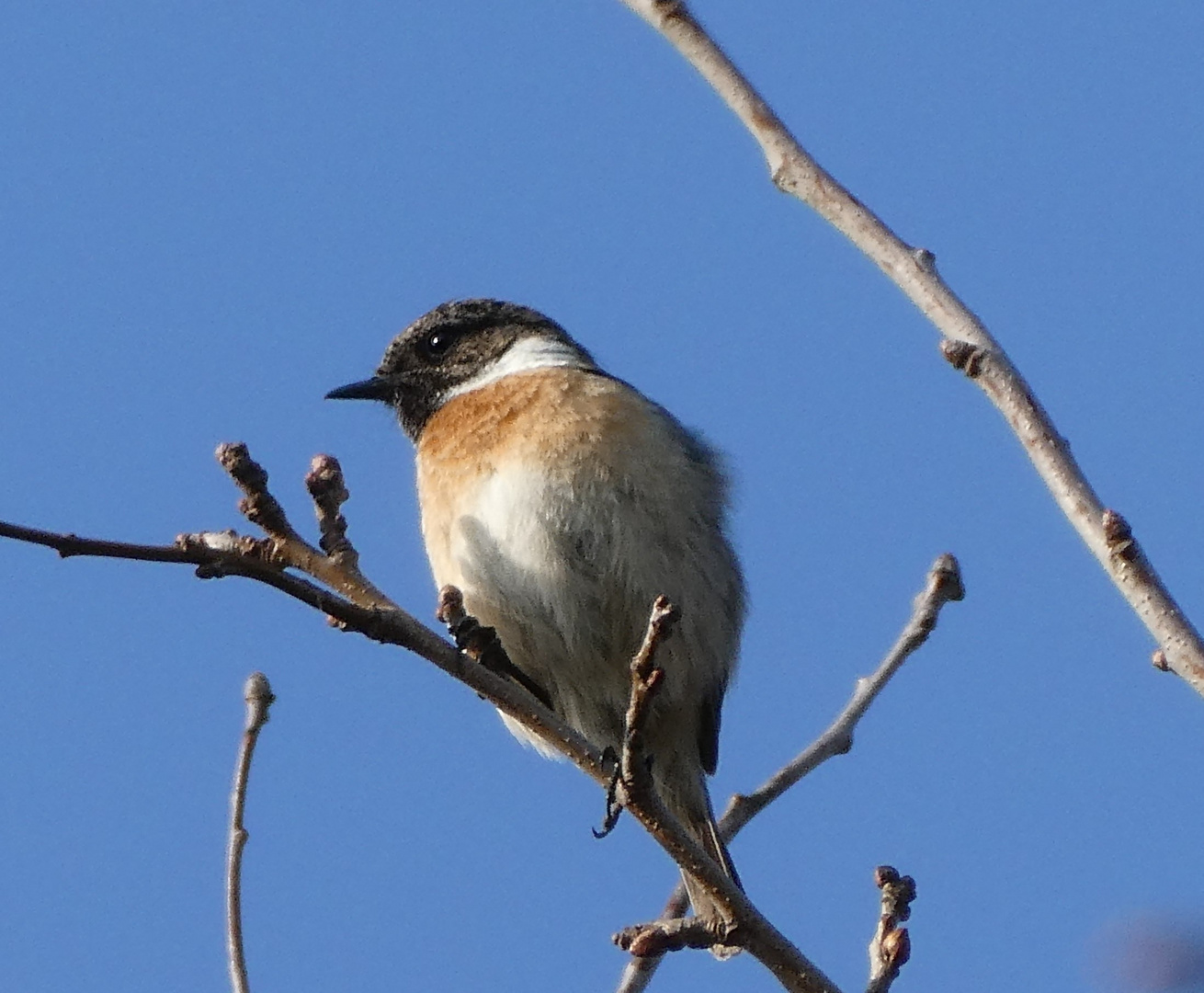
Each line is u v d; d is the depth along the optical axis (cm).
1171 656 667
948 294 755
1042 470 708
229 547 705
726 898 746
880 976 780
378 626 722
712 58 832
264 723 808
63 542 657
